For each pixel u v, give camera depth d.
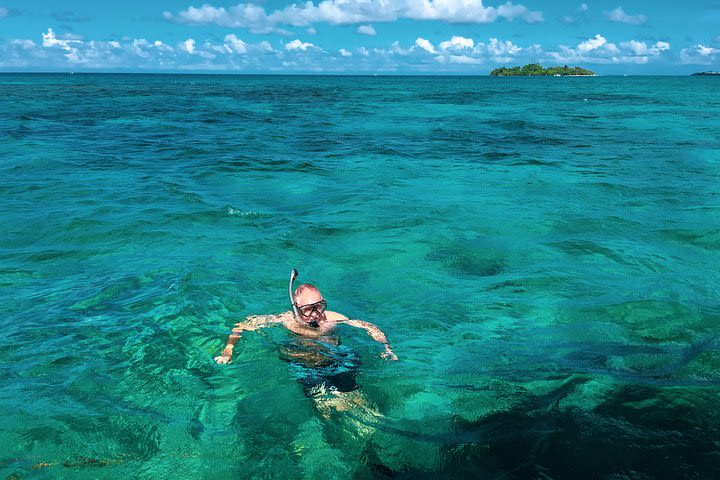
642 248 6.74
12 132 17.69
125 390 3.48
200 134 18.58
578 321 4.65
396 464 2.78
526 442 2.94
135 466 2.75
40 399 3.35
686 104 36.97
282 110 30.44
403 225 7.75
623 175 11.66
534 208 8.77
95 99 37.81
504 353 4.05
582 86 86.25
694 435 2.99
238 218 8.05
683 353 4.04
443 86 85.44
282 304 4.98
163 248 6.63
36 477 2.65
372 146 16.11
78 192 9.58
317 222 7.87
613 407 3.28
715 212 8.47
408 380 3.61
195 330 4.38
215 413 3.23
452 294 5.30
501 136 18.81
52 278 5.57
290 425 3.11
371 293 5.34
